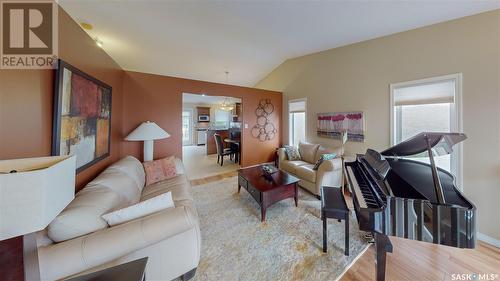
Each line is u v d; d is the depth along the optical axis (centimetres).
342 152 327
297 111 482
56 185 78
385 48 293
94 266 101
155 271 130
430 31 243
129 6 246
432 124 247
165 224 117
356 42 333
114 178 178
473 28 207
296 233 208
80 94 166
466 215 110
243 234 207
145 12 260
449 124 232
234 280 147
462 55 215
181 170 294
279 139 541
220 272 155
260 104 500
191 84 389
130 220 127
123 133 316
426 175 181
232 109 898
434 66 239
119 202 157
